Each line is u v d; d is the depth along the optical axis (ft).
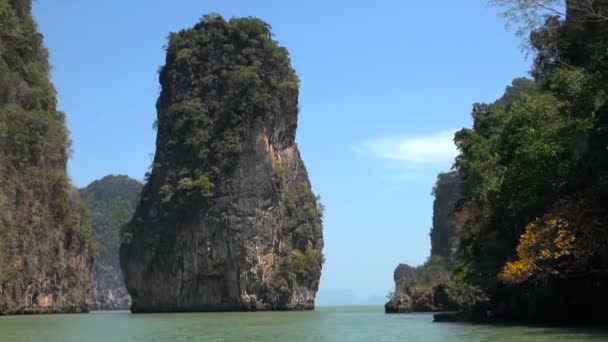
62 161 297.33
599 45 92.53
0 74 261.03
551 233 90.02
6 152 259.19
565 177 93.04
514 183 99.35
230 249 289.33
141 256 302.04
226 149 296.92
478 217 129.08
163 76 324.80
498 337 81.00
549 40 101.24
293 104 329.11
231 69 311.88
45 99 293.02
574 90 91.45
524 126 100.01
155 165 310.45
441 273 298.76
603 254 90.63
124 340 95.96
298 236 321.11
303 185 333.83
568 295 107.34
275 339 94.63
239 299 289.94
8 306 247.70
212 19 321.32
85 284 302.25
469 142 145.89
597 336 78.95
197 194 291.58
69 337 104.53
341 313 258.16
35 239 268.41
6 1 277.85
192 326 140.87
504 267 107.45
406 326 125.08
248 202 295.07
